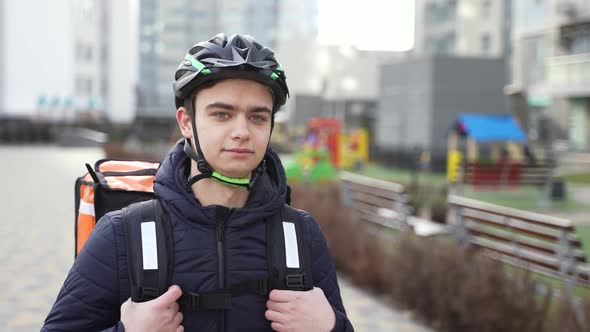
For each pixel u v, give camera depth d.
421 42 50.44
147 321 1.38
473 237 5.93
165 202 1.50
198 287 1.47
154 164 1.88
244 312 1.49
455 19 46.38
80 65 52.78
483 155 18.81
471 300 4.49
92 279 1.47
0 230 9.22
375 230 7.40
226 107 1.45
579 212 11.61
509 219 5.28
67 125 42.44
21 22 47.19
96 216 1.71
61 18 49.25
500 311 4.34
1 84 46.56
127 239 1.48
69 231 9.27
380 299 5.76
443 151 19.59
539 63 33.00
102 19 54.78
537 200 13.29
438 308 4.85
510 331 4.30
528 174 12.38
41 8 48.09
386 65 22.98
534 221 4.85
